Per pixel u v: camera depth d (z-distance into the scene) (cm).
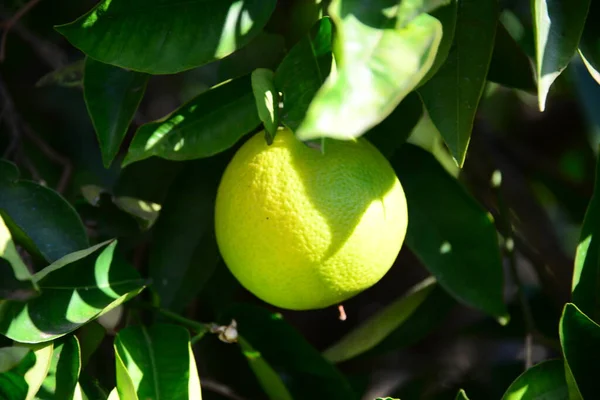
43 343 80
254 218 79
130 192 87
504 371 99
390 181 80
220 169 88
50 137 103
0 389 79
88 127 104
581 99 86
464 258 87
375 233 79
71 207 84
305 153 79
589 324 79
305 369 88
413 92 85
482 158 97
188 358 82
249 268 80
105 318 96
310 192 78
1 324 79
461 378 100
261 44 85
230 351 93
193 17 80
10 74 103
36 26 102
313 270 79
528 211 101
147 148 81
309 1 84
